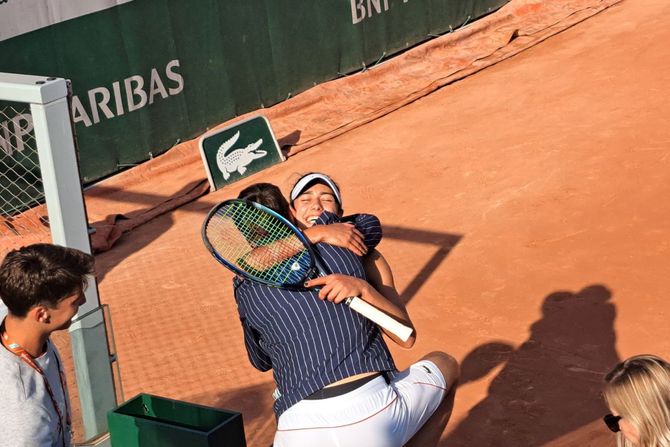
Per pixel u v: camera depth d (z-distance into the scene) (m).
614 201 7.79
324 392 3.53
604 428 5.01
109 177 10.02
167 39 10.28
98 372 4.57
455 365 3.95
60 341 4.35
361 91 11.96
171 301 7.26
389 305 3.74
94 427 4.61
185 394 5.95
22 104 8.72
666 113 9.48
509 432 5.17
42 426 3.06
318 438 3.49
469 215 8.00
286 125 11.09
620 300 6.35
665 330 5.95
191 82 10.62
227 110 11.07
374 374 3.60
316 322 3.62
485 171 8.87
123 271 7.90
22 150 8.83
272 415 5.60
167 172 10.10
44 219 8.07
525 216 7.79
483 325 6.29
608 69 11.17
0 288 3.00
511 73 11.74
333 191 4.15
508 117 10.20
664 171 8.16
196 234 8.55
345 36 12.27
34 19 9.10
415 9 13.14
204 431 3.69
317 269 3.76
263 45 11.30
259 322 3.72
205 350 6.48
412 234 7.81
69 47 9.45
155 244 8.42
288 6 11.46
